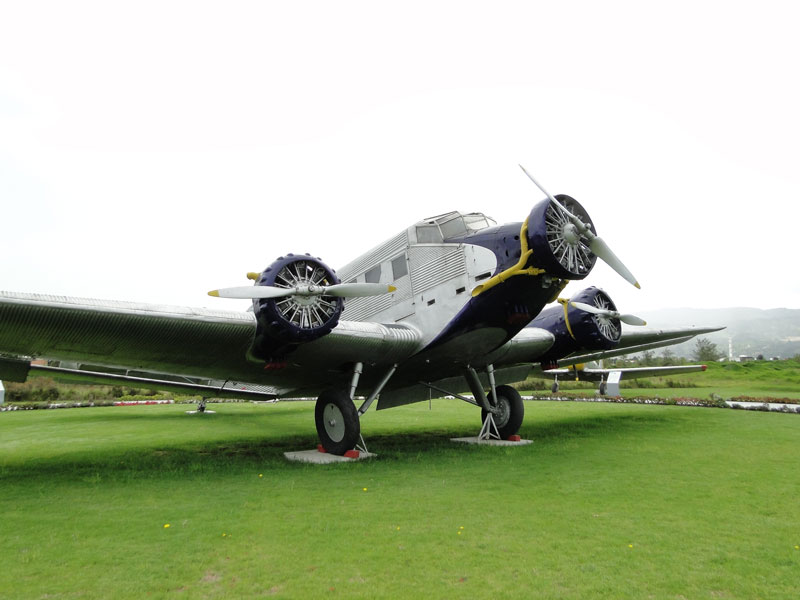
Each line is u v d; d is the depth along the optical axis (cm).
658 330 1325
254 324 773
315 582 343
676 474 673
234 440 1172
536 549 401
